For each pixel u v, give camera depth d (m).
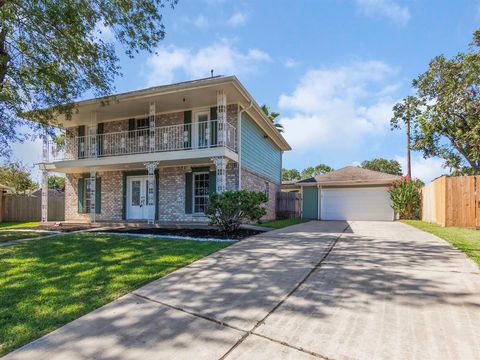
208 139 11.95
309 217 19.20
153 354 2.55
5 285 4.34
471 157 16.33
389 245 6.84
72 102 10.52
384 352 2.46
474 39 15.43
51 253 6.45
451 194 10.83
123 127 14.23
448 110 16.50
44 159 14.13
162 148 13.28
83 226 12.13
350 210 18.44
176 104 12.60
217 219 9.39
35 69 8.91
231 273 4.78
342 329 2.86
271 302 3.57
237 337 2.79
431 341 2.62
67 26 8.54
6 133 10.11
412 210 16.30
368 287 3.97
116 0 8.91
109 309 3.51
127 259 5.75
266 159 17.08
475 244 6.62
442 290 3.79
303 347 2.58
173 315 3.31
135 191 14.16
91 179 13.61
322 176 20.16
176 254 6.07
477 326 2.87
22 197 19.17
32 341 2.83
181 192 13.05
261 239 7.90
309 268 4.93
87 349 2.66
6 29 8.02
